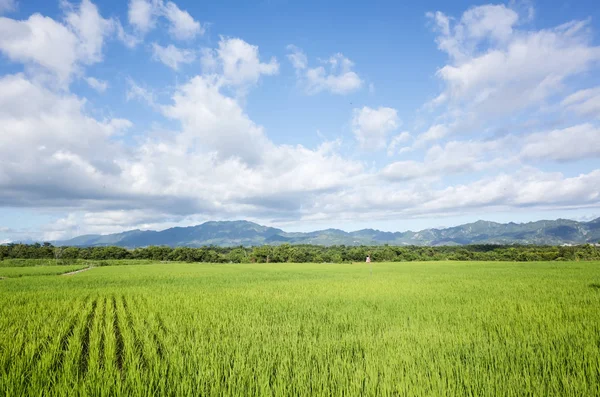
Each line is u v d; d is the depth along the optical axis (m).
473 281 26.45
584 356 6.35
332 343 8.06
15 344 8.20
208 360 6.70
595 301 13.98
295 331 9.52
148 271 54.41
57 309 14.68
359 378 5.62
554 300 14.65
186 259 111.69
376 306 14.28
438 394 4.93
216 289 23.80
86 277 39.38
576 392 4.93
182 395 5.16
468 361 6.52
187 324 10.70
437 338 8.32
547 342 7.71
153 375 5.96
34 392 5.34
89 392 5.31
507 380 5.49
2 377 5.77
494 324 9.73
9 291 23.77
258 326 10.29
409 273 40.88
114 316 12.87
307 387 5.30
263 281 32.12
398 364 6.36
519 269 44.84
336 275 40.34
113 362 6.98
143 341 8.56
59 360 7.16
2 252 93.44
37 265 77.50
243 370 6.02
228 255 125.50
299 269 59.31
